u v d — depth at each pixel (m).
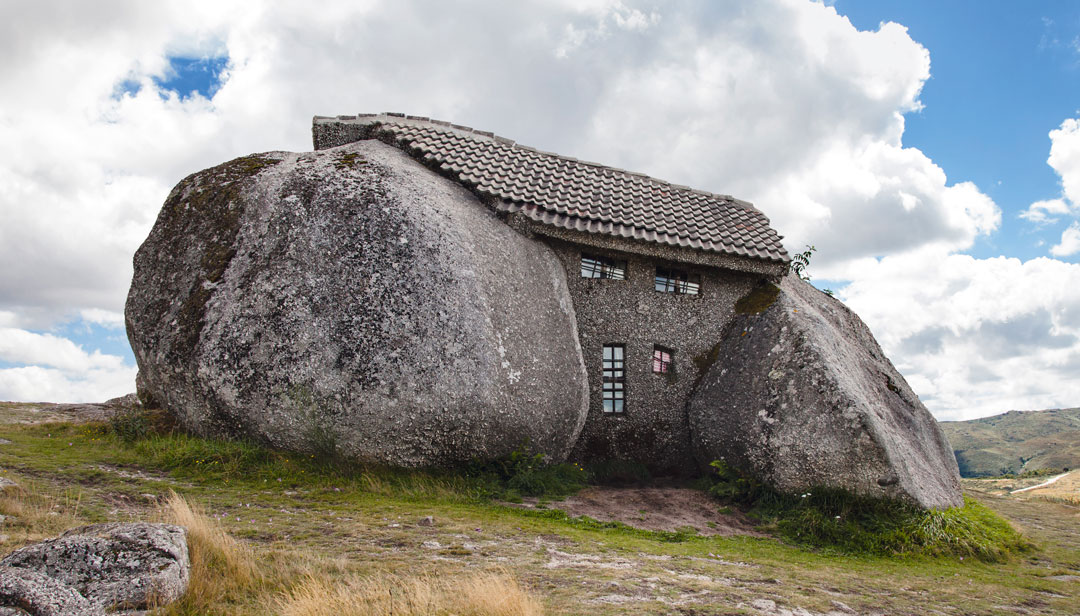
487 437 11.26
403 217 12.06
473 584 6.30
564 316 13.15
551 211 13.78
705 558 8.98
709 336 14.37
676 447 13.94
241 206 12.32
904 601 7.88
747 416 12.55
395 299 11.28
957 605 8.02
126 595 5.33
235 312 11.28
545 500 10.98
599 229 13.69
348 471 10.69
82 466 9.93
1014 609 8.12
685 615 6.17
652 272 14.44
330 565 6.84
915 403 15.83
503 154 15.29
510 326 12.02
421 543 8.03
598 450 13.68
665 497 12.06
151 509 8.34
